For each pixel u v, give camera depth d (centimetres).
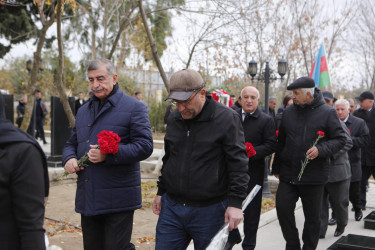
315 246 411
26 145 171
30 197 169
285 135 435
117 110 316
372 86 2302
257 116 448
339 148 397
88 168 308
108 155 298
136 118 316
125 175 313
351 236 482
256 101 447
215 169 271
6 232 169
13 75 3006
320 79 1034
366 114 727
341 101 620
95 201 304
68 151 329
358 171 624
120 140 304
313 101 411
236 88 1802
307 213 412
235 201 266
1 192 166
